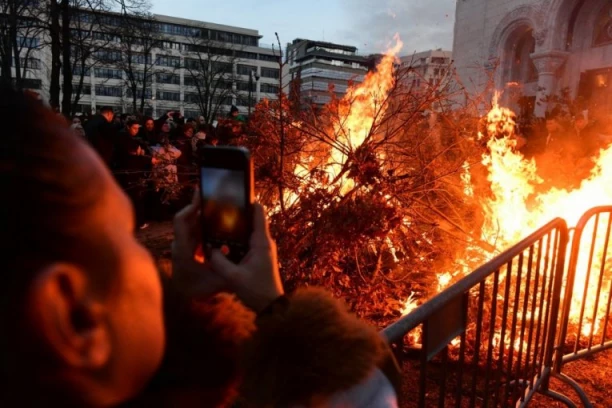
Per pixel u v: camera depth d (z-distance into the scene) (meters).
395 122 4.34
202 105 62.09
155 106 91.69
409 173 4.45
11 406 0.43
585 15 23.42
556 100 10.71
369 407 0.84
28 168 0.39
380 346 0.90
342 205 3.53
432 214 4.89
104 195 0.45
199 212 0.94
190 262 0.92
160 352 0.53
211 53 61.03
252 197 0.88
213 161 0.90
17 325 0.39
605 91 22.88
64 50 18.03
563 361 3.30
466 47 29.08
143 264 0.51
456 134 5.23
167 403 0.66
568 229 2.96
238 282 0.87
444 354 1.88
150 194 8.09
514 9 25.47
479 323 2.14
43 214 0.39
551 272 2.88
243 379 0.80
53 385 0.43
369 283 3.95
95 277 0.44
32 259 0.39
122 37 22.11
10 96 0.43
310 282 3.67
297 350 0.81
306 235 3.62
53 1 17.81
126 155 7.20
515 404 2.72
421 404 1.72
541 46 24.22
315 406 0.81
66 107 18.25
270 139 4.12
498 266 2.14
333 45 85.31
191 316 0.73
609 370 3.49
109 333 0.45
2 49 26.05
